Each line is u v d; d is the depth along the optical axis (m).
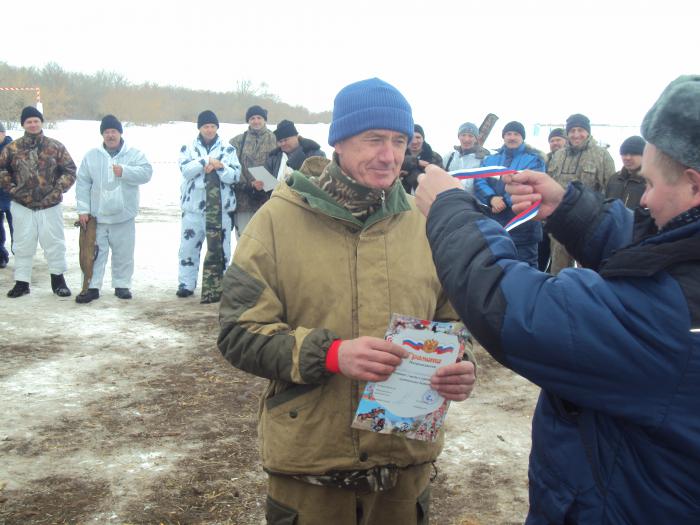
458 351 1.83
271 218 2.03
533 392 5.30
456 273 1.43
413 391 1.86
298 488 2.05
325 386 1.98
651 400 1.31
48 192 7.60
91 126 30.08
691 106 1.29
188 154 7.82
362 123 1.94
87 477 3.79
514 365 1.38
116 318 7.01
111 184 7.49
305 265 2.01
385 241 2.07
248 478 3.83
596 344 1.30
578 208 1.78
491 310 1.36
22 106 27.83
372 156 1.96
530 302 1.34
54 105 34.88
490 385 5.44
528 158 6.88
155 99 40.66
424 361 1.84
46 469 3.87
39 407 4.73
